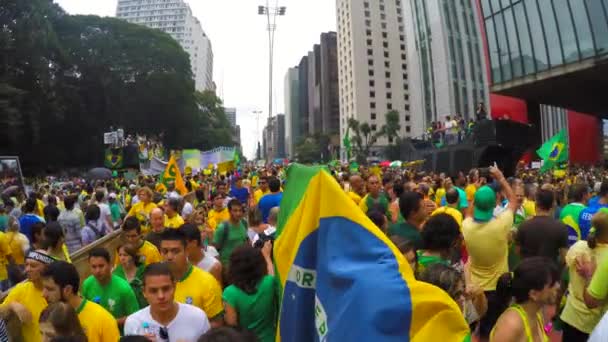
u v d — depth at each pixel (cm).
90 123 5503
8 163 1550
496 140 2133
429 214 627
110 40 5575
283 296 215
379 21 11888
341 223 192
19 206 1137
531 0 3092
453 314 174
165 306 324
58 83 4838
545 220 453
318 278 193
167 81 5947
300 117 18862
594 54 2755
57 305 308
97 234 916
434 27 9150
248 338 206
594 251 404
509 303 348
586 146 4216
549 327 506
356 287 174
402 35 12056
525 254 452
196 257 468
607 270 363
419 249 416
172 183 1517
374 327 167
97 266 411
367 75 11669
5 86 3709
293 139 19675
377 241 187
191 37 17962
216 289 404
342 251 189
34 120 4272
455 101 8788
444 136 2731
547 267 292
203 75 17962
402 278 176
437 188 1046
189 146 6912
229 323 360
